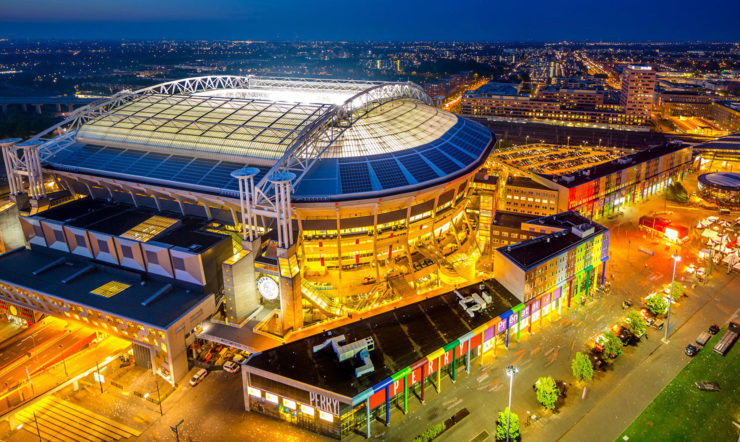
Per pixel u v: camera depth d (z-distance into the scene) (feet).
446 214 509.35
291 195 428.15
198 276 400.67
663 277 500.33
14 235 498.69
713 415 323.57
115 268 433.48
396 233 469.57
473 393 346.54
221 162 480.64
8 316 439.22
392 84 583.99
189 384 360.69
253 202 392.88
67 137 547.49
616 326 419.95
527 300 405.18
